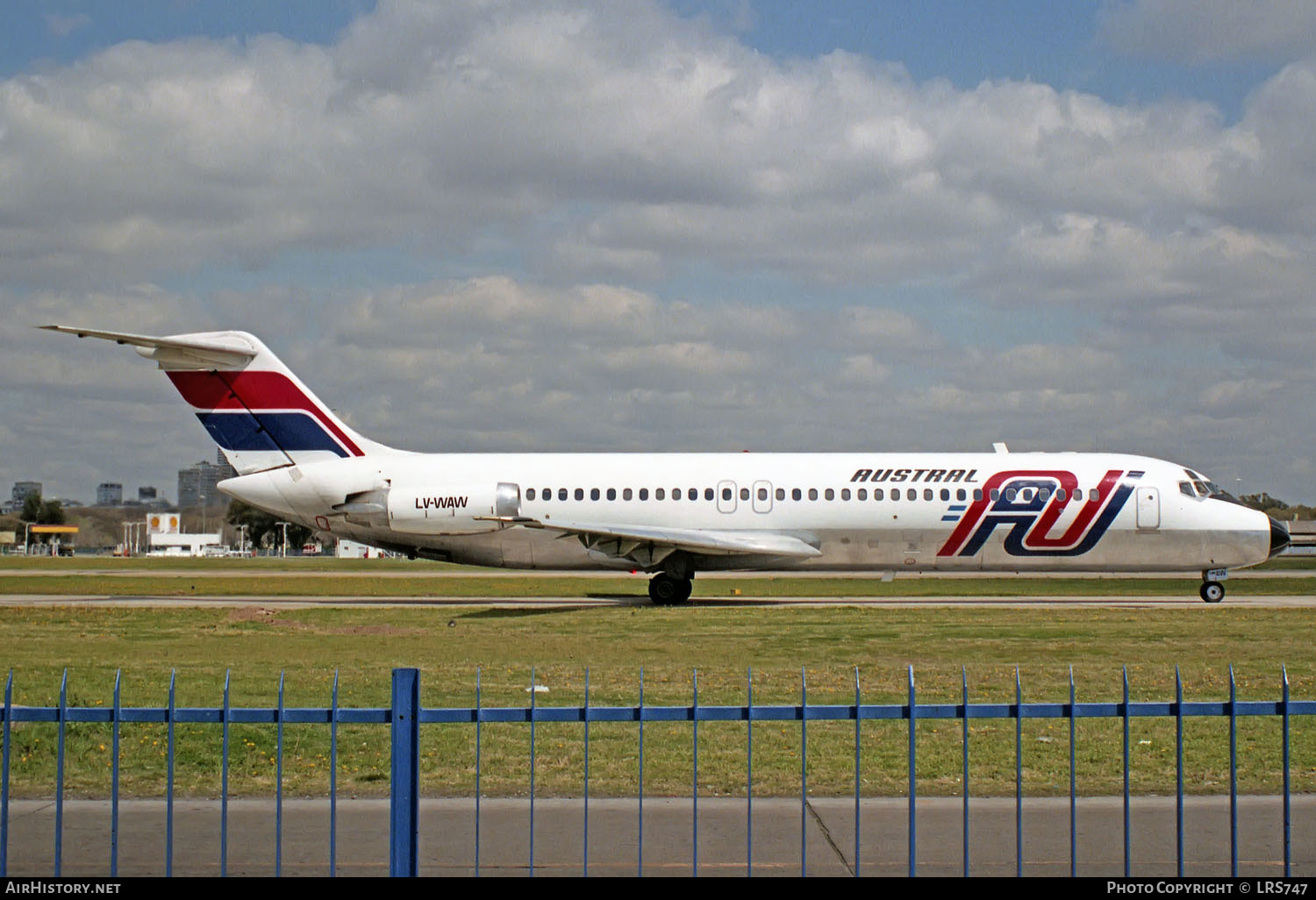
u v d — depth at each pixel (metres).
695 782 9.73
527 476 39.53
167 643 26.89
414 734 8.95
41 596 44.47
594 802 12.60
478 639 27.61
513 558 39.91
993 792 13.04
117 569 75.81
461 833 11.41
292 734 15.95
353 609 36.59
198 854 10.75
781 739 15.86
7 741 9.27
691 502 39.06
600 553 39.38
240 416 40.03
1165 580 55.66
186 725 16.27
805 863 10.32
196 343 39.09
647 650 25.56
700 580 57.66
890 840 11.20
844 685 20.20
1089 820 11.90
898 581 55.75
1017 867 10.12
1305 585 51.59
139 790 13.09
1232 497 39.38
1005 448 41.09
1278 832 11.52
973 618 32.94
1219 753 15.06
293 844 11.08
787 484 38.97
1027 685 20.20
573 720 9.44
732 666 22.95
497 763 14.41
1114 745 15.55
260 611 35.69
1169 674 21.53
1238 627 29.95
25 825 11.68
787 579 58.75
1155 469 39.19
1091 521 38.53
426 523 38.91
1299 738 16.00
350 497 39.56
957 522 38.62
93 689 19.45
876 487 38.81
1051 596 44.34
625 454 40.28
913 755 9.45
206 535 172.00
